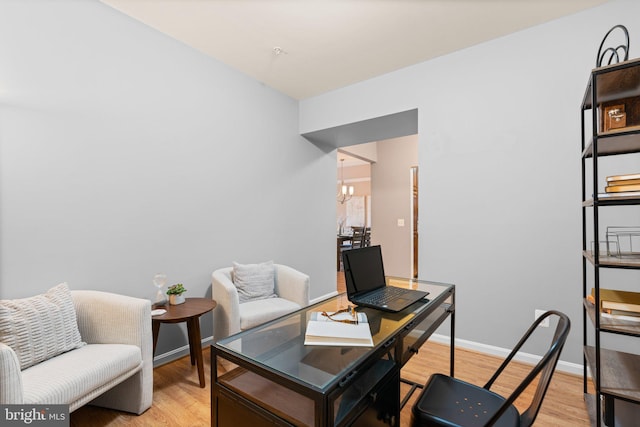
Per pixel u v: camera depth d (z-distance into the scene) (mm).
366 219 8922
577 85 2166
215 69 2812
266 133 3318
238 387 1039
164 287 2426
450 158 2670
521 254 2361
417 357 2453
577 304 2156
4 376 1186
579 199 2150
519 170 2369
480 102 2539
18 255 1743
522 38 2365
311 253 3945
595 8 2104
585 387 1895
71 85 1958
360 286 1616
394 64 2885
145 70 2330
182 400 1902
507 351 2414
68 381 1367
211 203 2783
